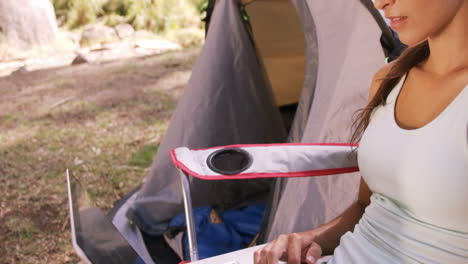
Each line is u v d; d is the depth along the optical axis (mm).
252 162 1244
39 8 7613
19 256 2486
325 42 1729
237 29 2320
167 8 8875
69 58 7371
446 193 771
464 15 793
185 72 6301
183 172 1289
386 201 946
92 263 1045
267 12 3297
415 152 823
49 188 3238
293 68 3684
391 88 1003
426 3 770
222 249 2232
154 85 5738
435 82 868
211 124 2428
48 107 5059
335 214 1787
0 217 2871
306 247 1059
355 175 1733
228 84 2414
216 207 2547
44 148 3934
